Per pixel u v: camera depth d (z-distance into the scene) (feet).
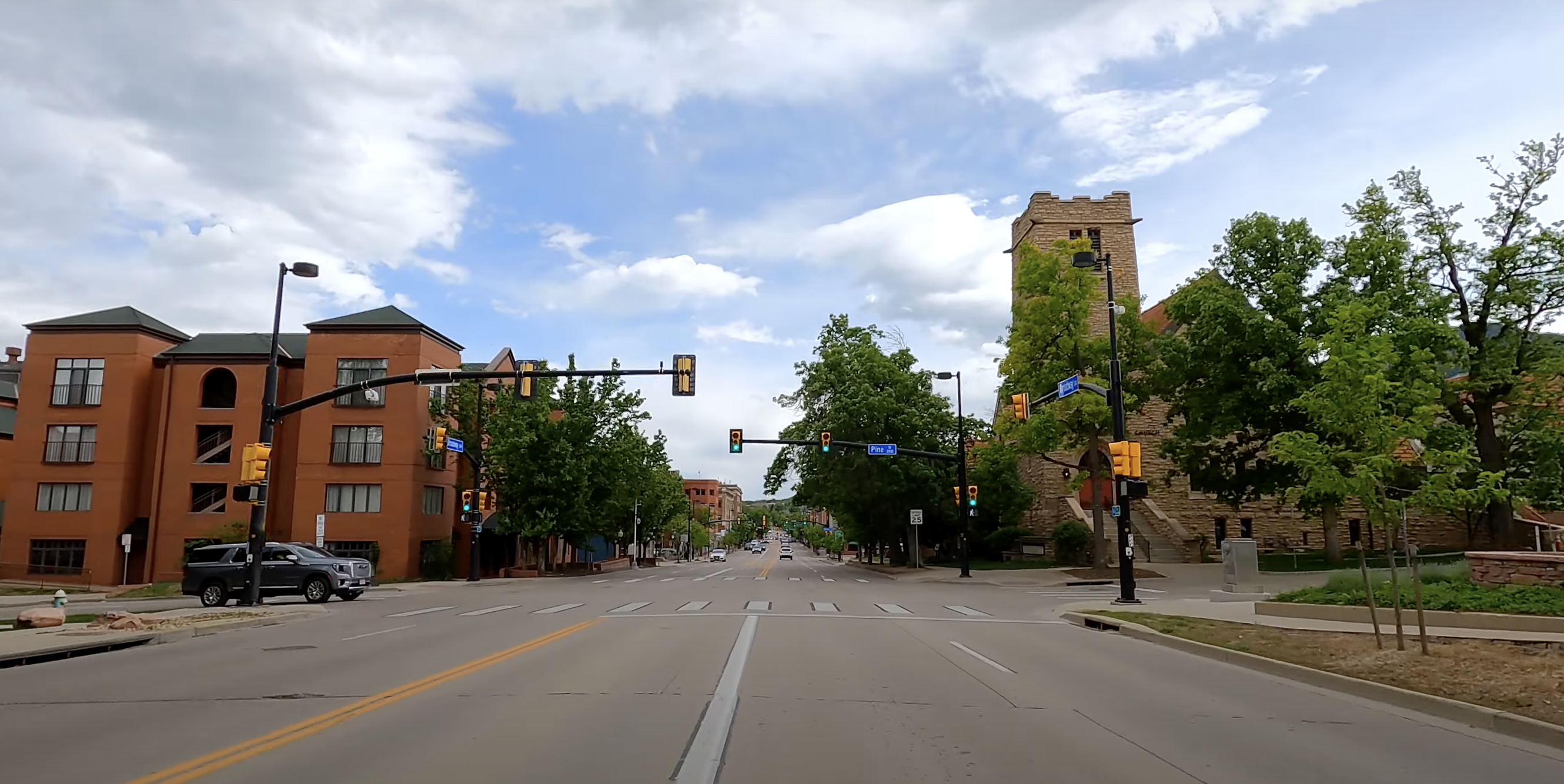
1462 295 108.37
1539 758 24.63
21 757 23.52
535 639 51.52
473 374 77.51
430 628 59.36
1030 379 122.42
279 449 151.74
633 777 21.58
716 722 27.99
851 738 26.08
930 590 104.73
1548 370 100.32
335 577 87.66
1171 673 40.11
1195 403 115.85
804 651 46.21
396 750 24.17
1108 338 121.49
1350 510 154.92
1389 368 44.83
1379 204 109.60
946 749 24.80
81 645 47.34
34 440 151.53
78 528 148.87
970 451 155.63
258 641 52.29
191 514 149.79
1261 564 121.60
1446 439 94.38
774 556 438.40
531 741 25.32
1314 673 37.76
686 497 351.46
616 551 276.62
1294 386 105.81
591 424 156.46
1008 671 40.19
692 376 77.30
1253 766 23.30
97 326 153.89
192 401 152.97
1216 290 113.50
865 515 182.50
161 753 23.90
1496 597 50.93
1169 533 150.71
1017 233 183.93
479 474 140.05
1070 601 86.43
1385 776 22.54
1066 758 23.95
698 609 75.10
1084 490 123.24
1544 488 99.81
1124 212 170.30
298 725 27.48
